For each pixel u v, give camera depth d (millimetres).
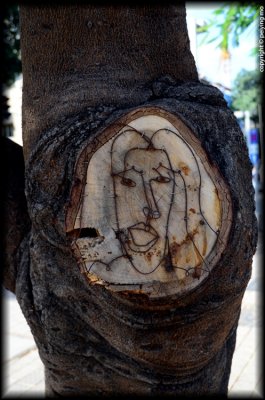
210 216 1424
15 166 2250
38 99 1819
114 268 1389
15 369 4051
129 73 1768
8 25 4793
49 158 1664
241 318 4762
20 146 2396
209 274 1409
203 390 1840
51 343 1801
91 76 1755
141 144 1463
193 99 1697
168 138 1465
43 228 1708
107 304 1554
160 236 1407
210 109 1656
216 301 1531
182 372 1697
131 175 1441
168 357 1606
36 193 1719
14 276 2135
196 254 1407
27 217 2131
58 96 1771
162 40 1832
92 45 1770
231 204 1457
